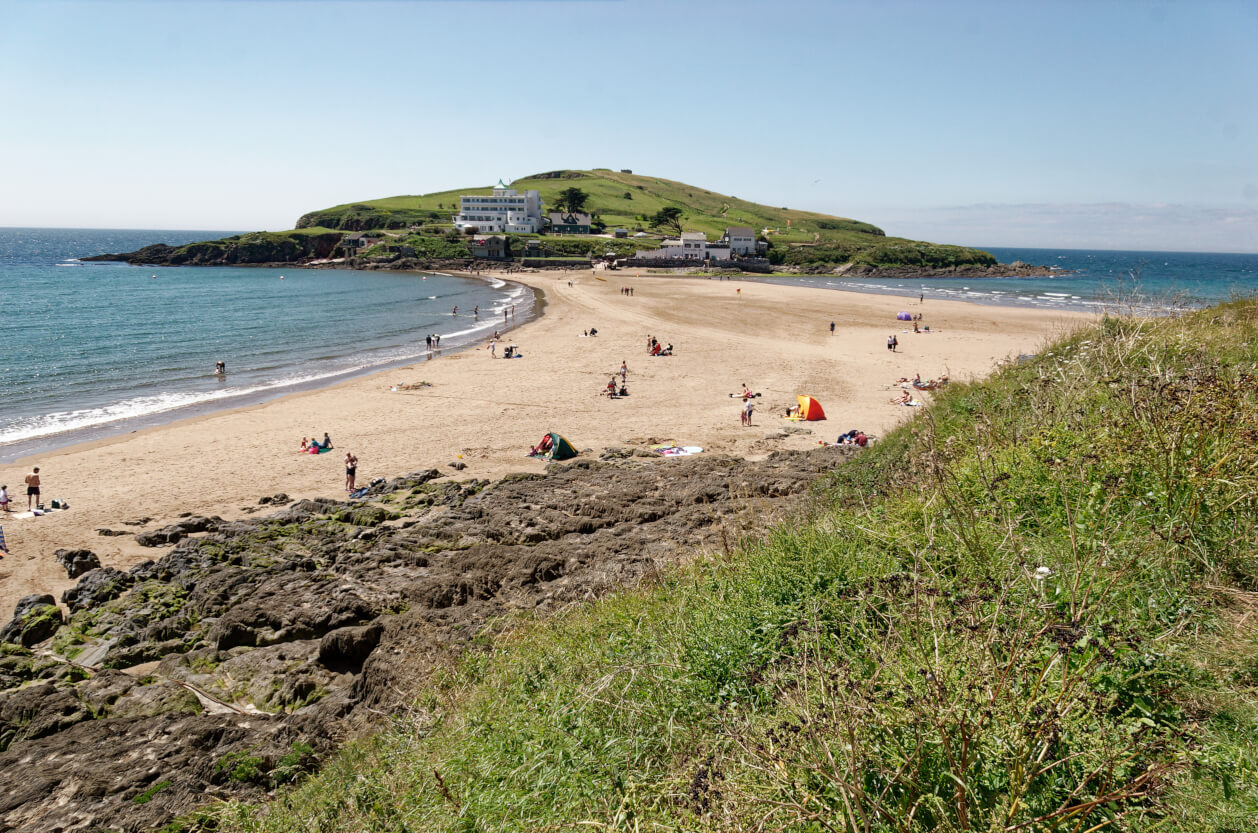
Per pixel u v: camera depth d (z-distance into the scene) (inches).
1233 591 175.9
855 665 173.6
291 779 328.2
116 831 305.0
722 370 1760.6
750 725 166.1
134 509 857.5
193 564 646.5
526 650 305.1
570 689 230.4
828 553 248.7
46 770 354.3
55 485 946.1
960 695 136.6
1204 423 221.5
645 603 304.0
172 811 315.6
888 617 182.4
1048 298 3986.2
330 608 502.0
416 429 1220.5
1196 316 484.4
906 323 2696.9
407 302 3565.5
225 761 343.0
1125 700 148.2
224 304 3356.3
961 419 468.8
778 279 5570.9
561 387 1562.5
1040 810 126.0
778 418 1290.6
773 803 137.4
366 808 237.0
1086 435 266.7
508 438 1155.9
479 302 3553.2
